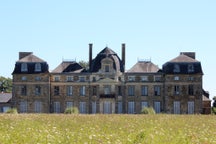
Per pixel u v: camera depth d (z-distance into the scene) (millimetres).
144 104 122812
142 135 25484
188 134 29016
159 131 30969
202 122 48656
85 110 123125
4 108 132000
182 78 122062
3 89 188125
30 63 123750
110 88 123312
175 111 121875
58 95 123500
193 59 124312
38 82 122750
